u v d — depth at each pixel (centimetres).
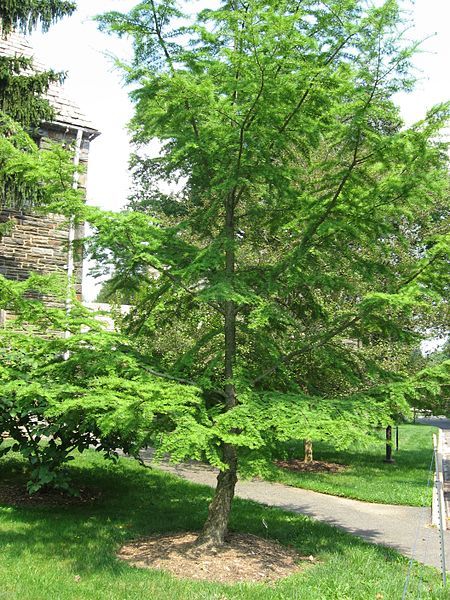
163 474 1127
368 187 672
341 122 655
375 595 548
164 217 1397
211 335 730
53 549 635
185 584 546
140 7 640
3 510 778
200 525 779
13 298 628
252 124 633
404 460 1762
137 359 676
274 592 539
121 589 524
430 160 621
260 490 1166
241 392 642
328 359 705
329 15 637
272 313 614
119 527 746
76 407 589
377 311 704
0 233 1219
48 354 713
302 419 575
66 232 1565
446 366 627
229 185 621
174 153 668
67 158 632
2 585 518
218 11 636
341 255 721
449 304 1438
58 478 823
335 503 1084
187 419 548
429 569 659
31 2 1171
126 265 670
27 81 1174
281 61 589
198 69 671
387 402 627
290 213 732
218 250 664
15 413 783
